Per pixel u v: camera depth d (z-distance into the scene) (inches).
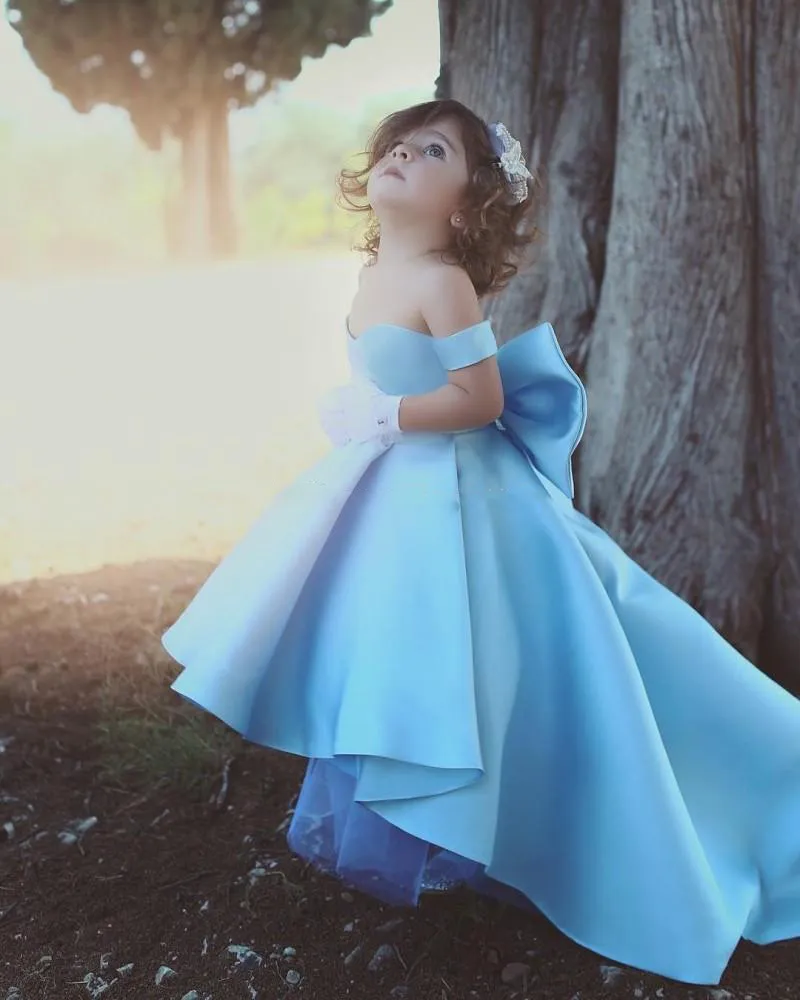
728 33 112.0
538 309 124.7
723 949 76.1
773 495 122.2
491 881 87.0
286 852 95.3
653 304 116.5
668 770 75.5
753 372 119.8
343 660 76.7
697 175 113.3
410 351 79.5
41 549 193.8
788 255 116.2
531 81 122.6
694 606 121.7
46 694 124.5
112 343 404.8
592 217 122.3
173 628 81.7
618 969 80.0
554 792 79.0
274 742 78.5
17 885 89.7
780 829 83.7
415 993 77.9
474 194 81.0
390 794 71.6
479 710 74.2
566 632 78.1
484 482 80.5
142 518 214.5
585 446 125.3
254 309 477.4
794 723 82.9
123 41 580.7
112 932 84.2
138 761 109.1
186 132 645.3
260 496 231.3
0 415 303.4
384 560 76.0
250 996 77.6
